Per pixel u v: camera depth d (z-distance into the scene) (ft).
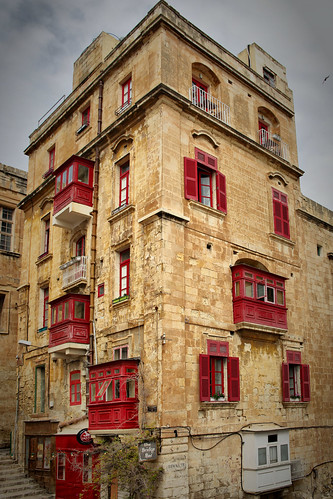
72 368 72.13
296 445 70.79
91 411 59.16
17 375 88.02
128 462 51.72
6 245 108.06
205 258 64.28
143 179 64.80
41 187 90.38
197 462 55.77
